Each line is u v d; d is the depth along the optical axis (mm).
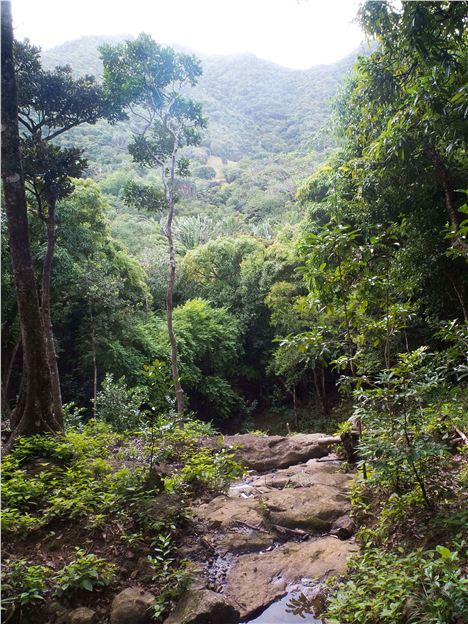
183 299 23703
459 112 5012
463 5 4434
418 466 3830
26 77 8969
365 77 6773
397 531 3646
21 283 5730
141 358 16734
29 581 3262
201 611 3127
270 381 21688
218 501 4984
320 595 3271
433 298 7641
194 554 4000
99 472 5102
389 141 5551
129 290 19453
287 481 5602
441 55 4695
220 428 20422
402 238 7402
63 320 16172
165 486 4863
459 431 4879
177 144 11320
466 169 6598
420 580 2842
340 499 4793
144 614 3254
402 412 3805
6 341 14523
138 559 3807
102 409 10375
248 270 20953
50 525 4078
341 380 4391
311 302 4762
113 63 10555
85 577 3400
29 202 10227
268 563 3812
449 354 3805
